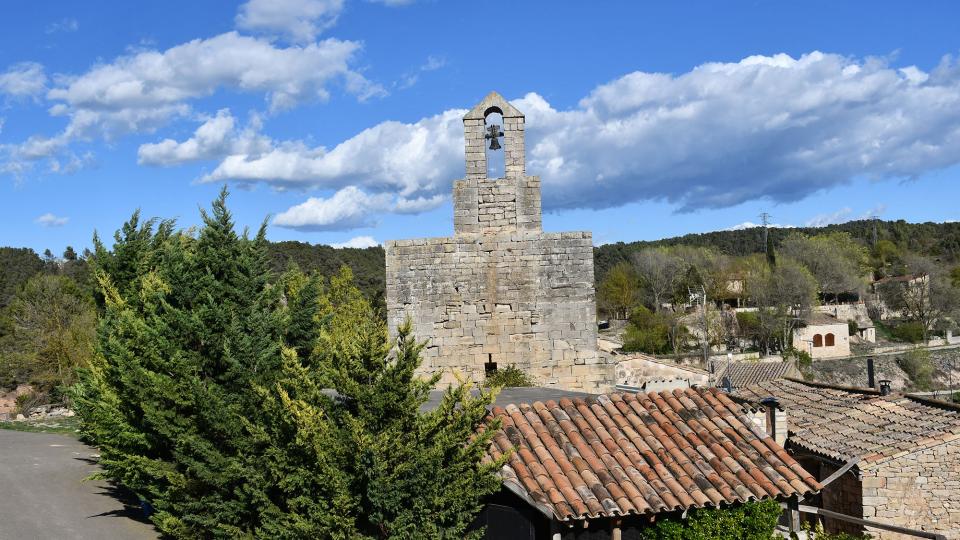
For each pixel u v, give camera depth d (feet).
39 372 147.23
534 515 42.52
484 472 40.16
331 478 37.27
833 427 66.74
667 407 50.49
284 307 59.52
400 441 38.88
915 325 325.62
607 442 46.44
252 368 49.85
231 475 45.44
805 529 47.93
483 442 40.60
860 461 58.49
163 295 54.70
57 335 144.87
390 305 81.05
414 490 37.76
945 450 58.90
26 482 71.46
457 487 39.29
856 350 301.22
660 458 45.32
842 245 372.79
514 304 81.35
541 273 81.46
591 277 81.56
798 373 177.88
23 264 331.36
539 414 49.65
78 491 68.90
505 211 81.82
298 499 39.34
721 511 41.96
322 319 57.67
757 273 305.94
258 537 45.14
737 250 532.73
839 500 62.08
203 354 51.31
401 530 37.09
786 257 332.60
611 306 326.44
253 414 47.39
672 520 41.98
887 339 328.90
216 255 54.90
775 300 292.20
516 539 42.93
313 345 53.93
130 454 54.75
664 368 140.15
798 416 71.36
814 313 299.79
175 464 51.60
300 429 38.17
